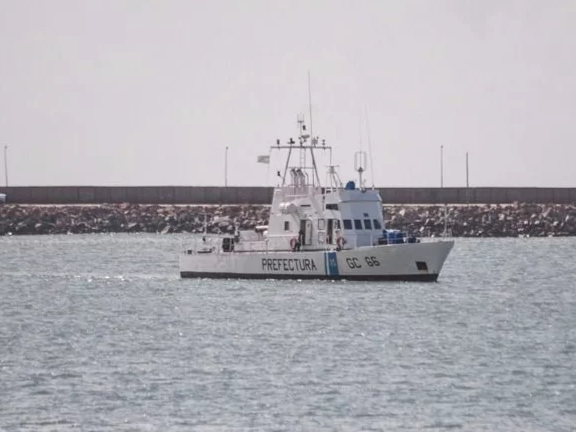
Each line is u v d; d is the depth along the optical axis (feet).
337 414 563.48
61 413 563.89
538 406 574.15
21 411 566.36
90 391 596.70
